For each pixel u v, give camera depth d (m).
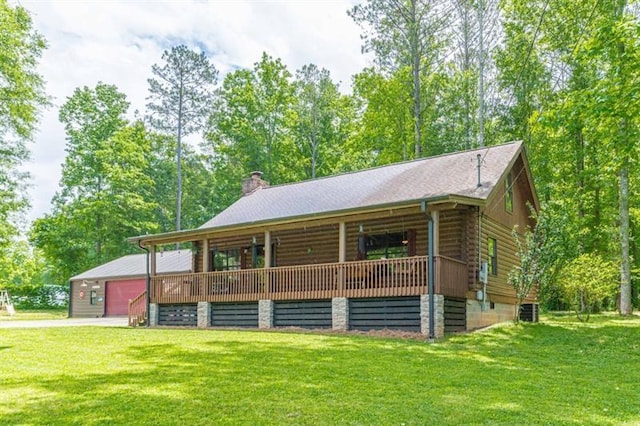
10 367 8.40
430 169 18.09
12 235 26.95
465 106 29.95
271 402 6.07
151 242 19.36
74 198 40.91
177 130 42.78
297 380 7.32
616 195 24.84
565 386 7.31
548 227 15.89
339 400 6.18
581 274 17.55
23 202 27.25
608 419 5.51
